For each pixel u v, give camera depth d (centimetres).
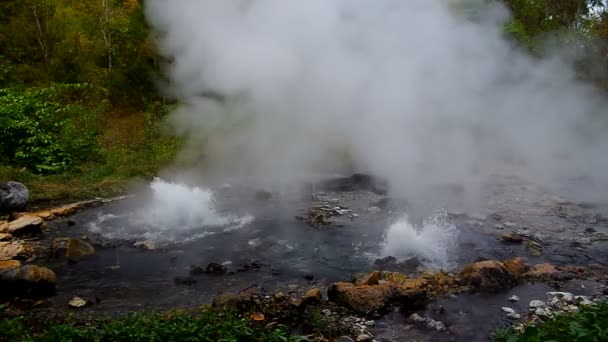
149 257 625
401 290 484
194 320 418
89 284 546
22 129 1012
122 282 550
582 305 432
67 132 1063
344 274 566
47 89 1129
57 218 786
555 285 522
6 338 398
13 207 799
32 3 1319
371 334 425
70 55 1332
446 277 530
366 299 465
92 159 1082
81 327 426
